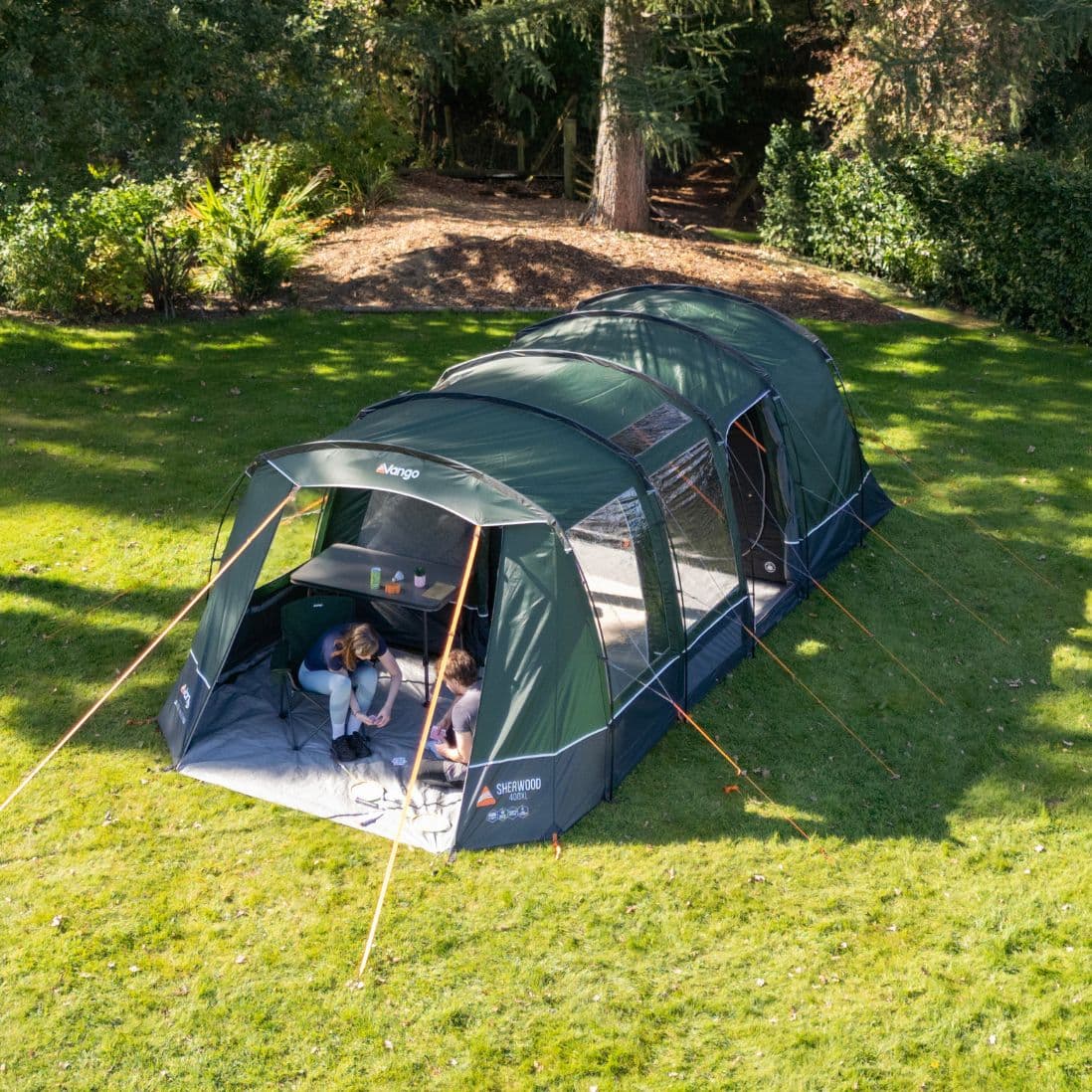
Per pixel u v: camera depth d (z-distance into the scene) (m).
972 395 14.51
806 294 17.95
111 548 10.33
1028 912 6.38
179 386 14.16
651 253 18.59
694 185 29.50
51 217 15.60
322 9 15.70
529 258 17.88
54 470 11.80
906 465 12.56
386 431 7.80
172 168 12.90
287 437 12.70
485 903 6.41
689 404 8.83
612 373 9.00
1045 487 12.04
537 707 6.98
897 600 9.93
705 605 8.52
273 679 7.88
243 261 16.73
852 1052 5.50
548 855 6.82
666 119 16.53
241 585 7.61
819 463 10.13
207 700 7.64
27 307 16.42
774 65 26.84
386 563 8.61
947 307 18.14
